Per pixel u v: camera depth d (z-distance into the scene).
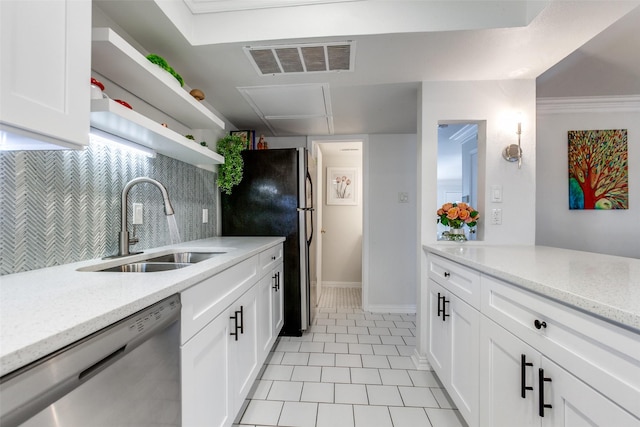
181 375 0.91
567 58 2.01
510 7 1.40
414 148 3.36
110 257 1.28
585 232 2.88
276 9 1.49
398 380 1.90
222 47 1.55
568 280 0.88
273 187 2.63
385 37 1.48
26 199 0.98
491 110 2.00
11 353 0.44
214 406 1.15
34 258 1.01
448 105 2.01
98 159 1.28
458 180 7.26
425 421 1.52
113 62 1.13
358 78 1.95
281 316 2.49
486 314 1.19
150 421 0.78
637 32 1.71
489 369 1.17
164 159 1.80
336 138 3.41
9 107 0.64
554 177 2.89
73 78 0.80
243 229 2.64
